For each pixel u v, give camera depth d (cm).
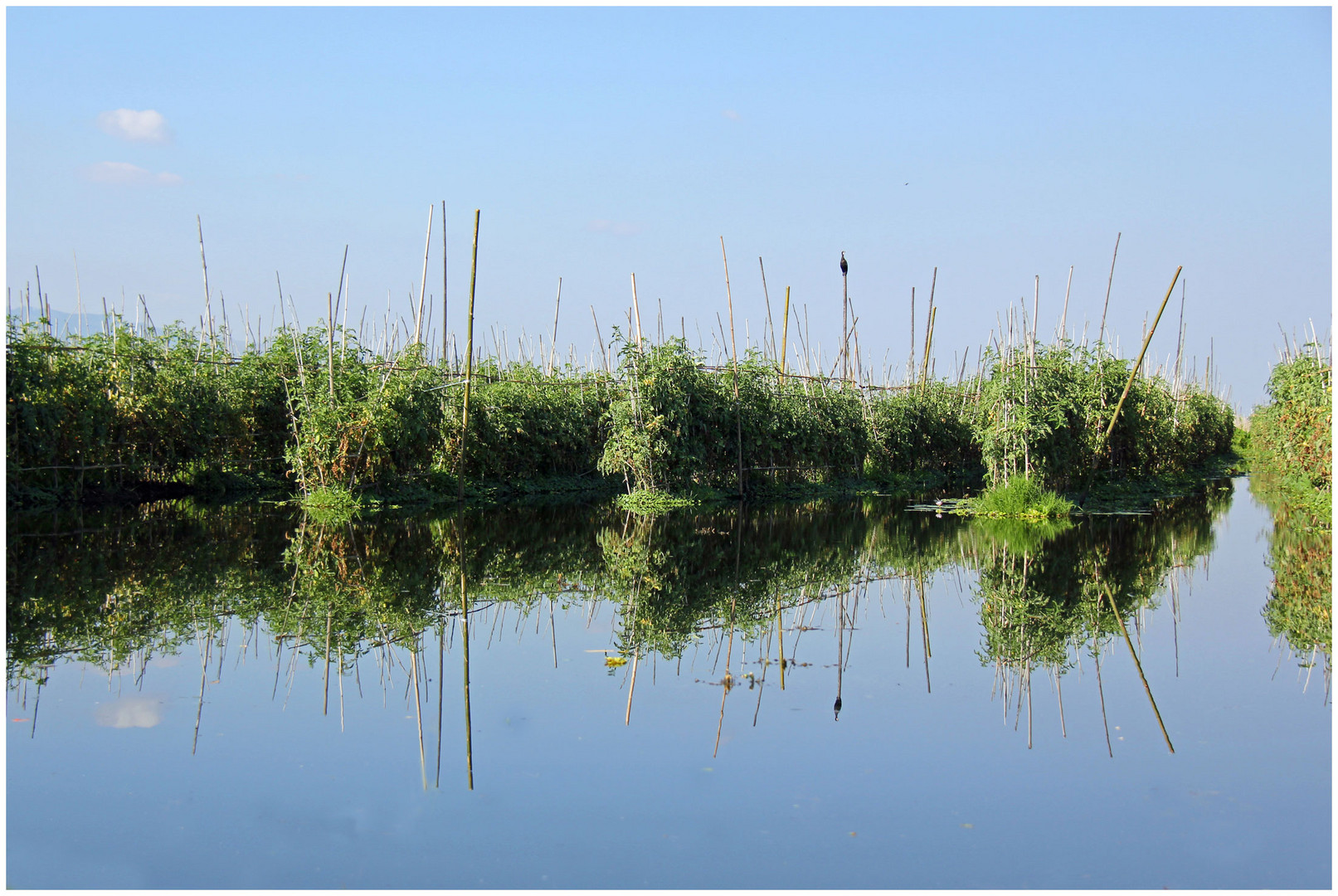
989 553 1473
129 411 1870
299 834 516
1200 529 1767
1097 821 536
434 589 1120
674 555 1409
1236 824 534
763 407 2434
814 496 2423
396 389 1950
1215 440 4062
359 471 1912
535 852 497
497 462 2319
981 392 2336
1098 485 2291
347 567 1238
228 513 1725
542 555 1382
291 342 2159
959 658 870
